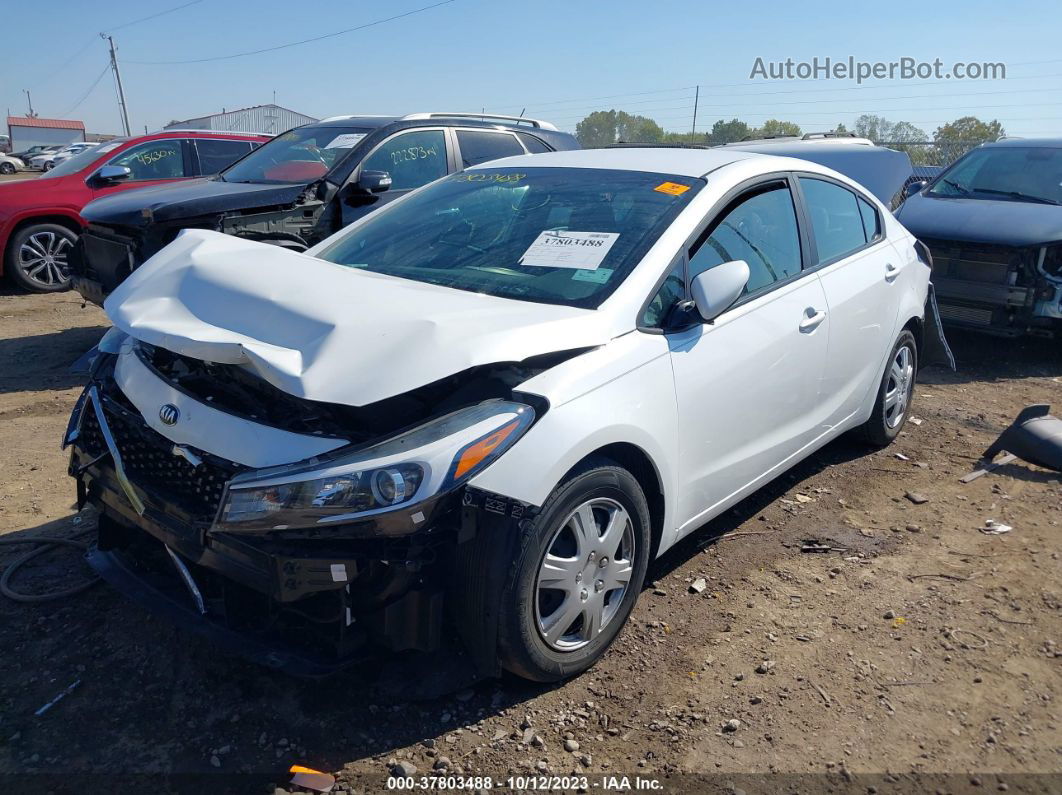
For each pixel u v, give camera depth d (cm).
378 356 252
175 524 271
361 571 253
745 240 374
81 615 333
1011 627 337
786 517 434
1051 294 700
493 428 258
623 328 306
